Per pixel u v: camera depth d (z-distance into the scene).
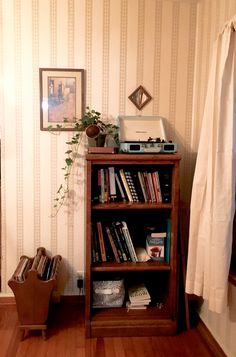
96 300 2.30
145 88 2.54
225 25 1.76
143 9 2.48
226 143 1.75
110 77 2.50
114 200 2.26
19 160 2.50
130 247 2.27
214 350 2.07
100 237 2.25
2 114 2.46
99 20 2.45
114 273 2.57
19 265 2.34
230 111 1.73
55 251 2.60
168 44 2.52
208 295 1.84
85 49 2.46
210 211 1.81
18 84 2.44
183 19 2.51
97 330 2.18
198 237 1.93
